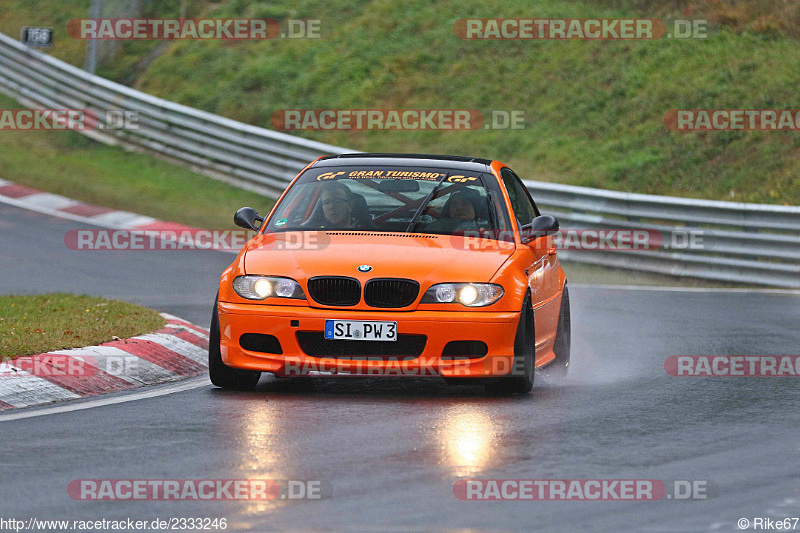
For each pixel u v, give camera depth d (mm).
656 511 16719
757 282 55344
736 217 57156
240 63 103938
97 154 86812
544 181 79750
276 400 25922
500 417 24078
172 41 110188
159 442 21125
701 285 56750
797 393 27812
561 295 31812
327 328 25906
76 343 29344
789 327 40562
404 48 101562
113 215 67688
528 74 94000
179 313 39906
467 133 89000
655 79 88125
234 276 27016
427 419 23688
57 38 115438
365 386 28250
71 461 19484
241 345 26531
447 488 17875
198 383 28516
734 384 29125
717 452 20859
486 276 26500
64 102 93938
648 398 26906
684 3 96250
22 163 80188
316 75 100000
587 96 88938
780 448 21281
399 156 31516
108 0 114438
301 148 76438
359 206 29156
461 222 28812
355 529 15594
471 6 105375
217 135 82188
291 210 29625
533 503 17047
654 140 81188
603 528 15820
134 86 104812
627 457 20297
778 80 83438
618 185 77125
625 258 59719
